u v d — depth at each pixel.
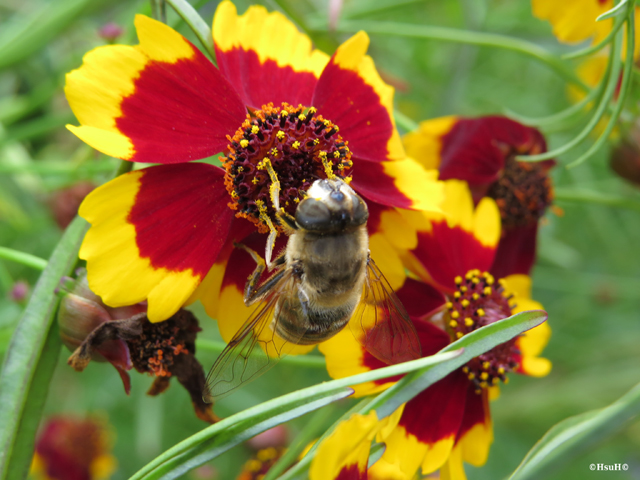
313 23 0.11
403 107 0.15
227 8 0.08
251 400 0.13
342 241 0.08
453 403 0.08
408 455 0.08
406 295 0.09
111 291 0.07
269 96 0.08
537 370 0.09
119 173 0.08
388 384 0.08
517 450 0.14
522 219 0.10
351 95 0.08
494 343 0.07
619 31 0.09
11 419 0.07
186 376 0.08
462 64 0.14
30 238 0.13
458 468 0.08
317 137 0.08
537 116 0.16
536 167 0.10
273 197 0.07
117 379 0.13
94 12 0.11
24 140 0.13
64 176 0.11
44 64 0.13
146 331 0.08
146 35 0.08
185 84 0.08
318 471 0.06
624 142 0.11
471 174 0.10
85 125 0.07
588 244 0.16
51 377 0.08
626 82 0.08
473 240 0.09
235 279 0.08
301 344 0.08
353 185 0.08
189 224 0.07
